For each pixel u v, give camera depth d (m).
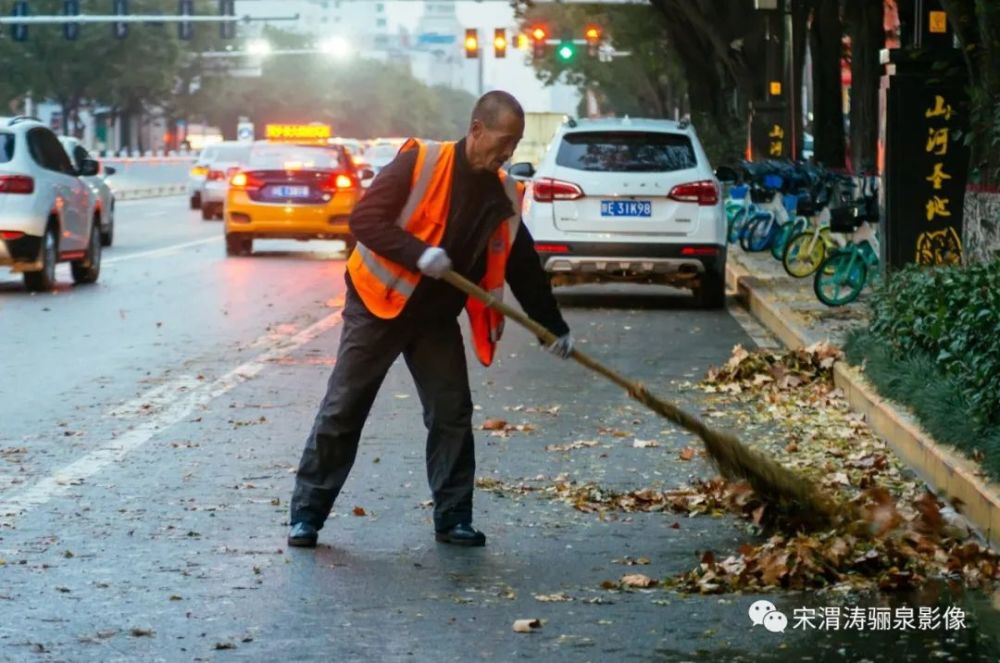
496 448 10.21
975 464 8.49
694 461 9.77
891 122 16.47
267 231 27.48
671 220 18.88
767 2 35.16
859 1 27.83
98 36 79.88
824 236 20.89
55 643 5.95
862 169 23.72
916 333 11.56
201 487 8.84
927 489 8.94
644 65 63.94
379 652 5.88
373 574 7.02
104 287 21.69
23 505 8.32
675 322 18.03
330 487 7.52
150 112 104.19
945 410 9.37
